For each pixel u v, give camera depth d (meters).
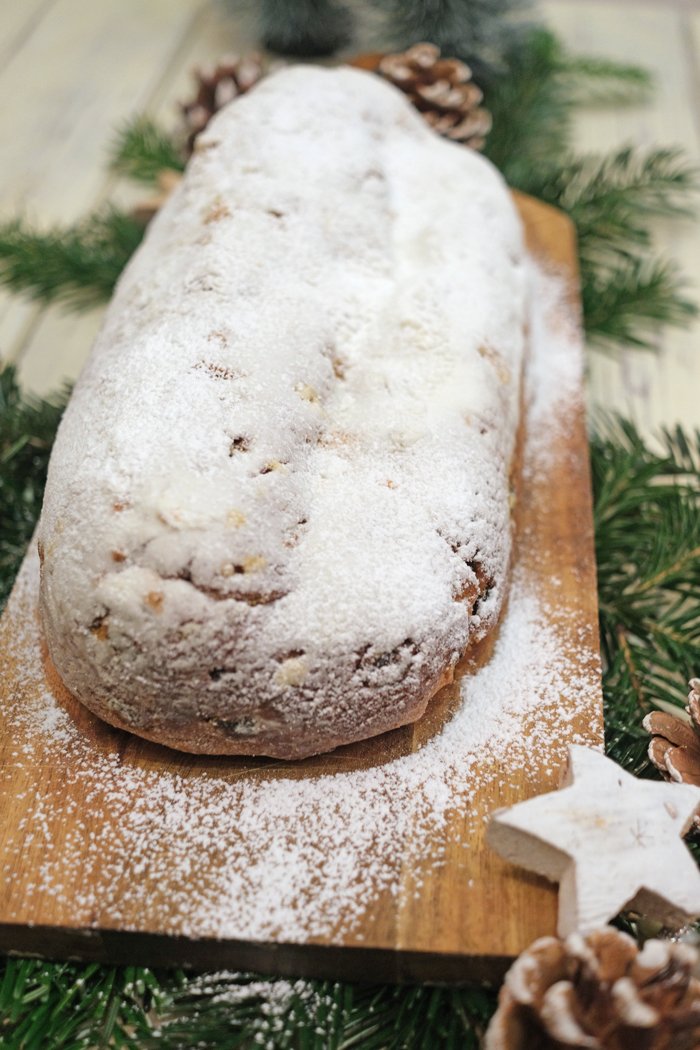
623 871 0.36
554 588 0.45
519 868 0.38
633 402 0.57
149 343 0.42
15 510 0.49
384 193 0.49
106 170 0.69
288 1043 0.37
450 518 0.41
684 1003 0.34
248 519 0.38
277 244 0.45
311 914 0.37
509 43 0.70
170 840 0.38
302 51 0.79
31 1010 0.38
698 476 0.51
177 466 0.39
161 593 0.38
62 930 0.37
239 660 0.38
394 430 0.42
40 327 0.60
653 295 0.59
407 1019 0.38
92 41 0.80
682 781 0.39
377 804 0.39
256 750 0.39
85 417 0.42
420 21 0.67
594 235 0.61
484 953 0.37
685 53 0.82
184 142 0.61
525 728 0.41
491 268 0.49
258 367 0.41
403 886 0.38
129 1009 0.38
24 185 0.68
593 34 0.84
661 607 0.48
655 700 0.46
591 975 0.33
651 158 0.64
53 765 0.40
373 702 0.39
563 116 0.71
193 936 0.37
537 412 0.50
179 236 0.47
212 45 0.81
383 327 0.45
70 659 0.39
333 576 0.39
